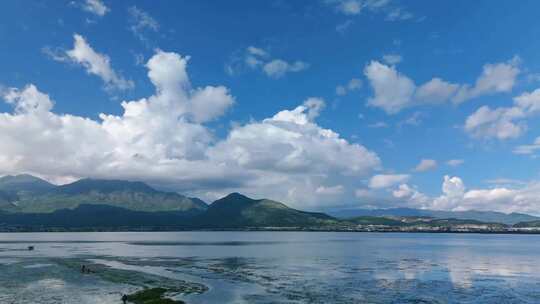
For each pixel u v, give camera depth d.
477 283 89.88
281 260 142.00
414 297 74.44
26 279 94.31
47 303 68.50
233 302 69.75
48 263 129.50
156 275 101.44
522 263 134.62
